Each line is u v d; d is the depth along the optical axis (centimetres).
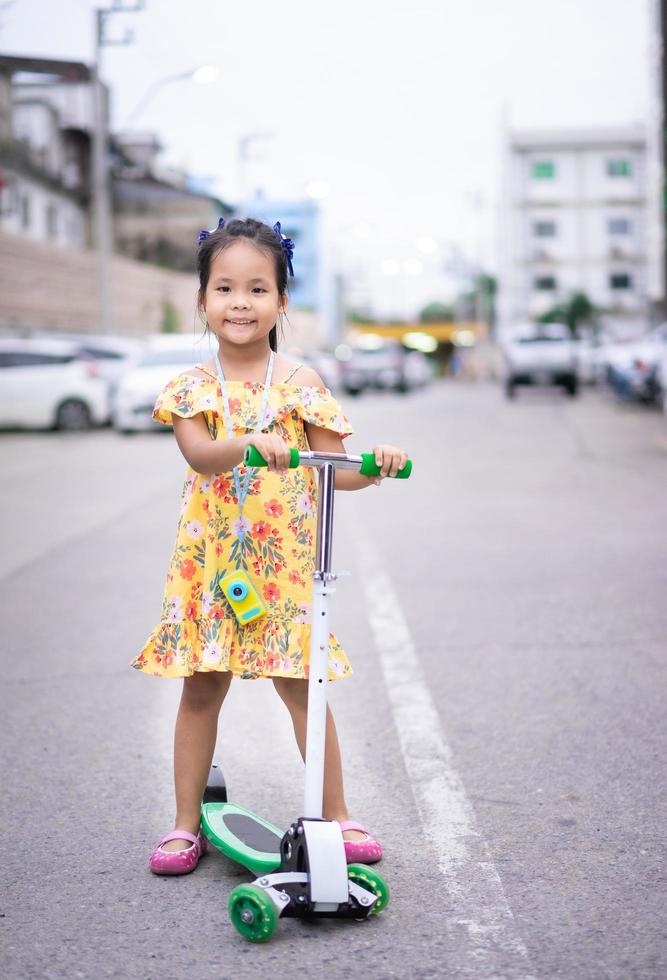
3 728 445
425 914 284
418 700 469
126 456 1570
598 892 294
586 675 496
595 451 1458
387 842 330
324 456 271
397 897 294
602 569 718
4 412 2009
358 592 673
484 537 852
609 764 391
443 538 852
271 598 296
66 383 2030
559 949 264
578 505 1002
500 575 710
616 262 6825
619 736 419
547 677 495
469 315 9331
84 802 368
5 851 329
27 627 609
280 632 295
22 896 298
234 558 296
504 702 463
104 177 2555
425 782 378
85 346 2217
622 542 812
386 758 403
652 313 3091
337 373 3428
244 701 477
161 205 4625
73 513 1031
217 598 296
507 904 288
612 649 535
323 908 271
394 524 928
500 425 1925
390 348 3497
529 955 261
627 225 6819
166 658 300
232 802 362
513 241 6862
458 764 395
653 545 796
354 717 450
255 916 266
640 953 262
